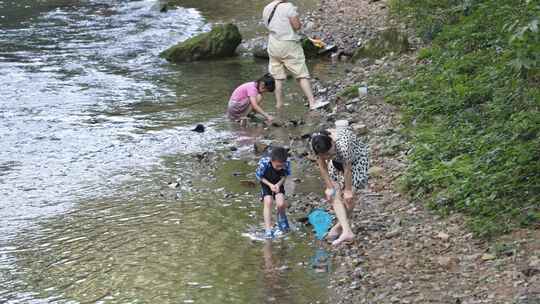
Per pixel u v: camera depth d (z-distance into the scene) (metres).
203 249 7.10
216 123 11.24
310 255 6.92
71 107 12.22
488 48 11.26
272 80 11.16
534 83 9.34
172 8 20.53
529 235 6.63
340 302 6.02
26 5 21.58
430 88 10.95
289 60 11.70
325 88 12.71
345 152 6.82
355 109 11.23
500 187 7.29
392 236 7.11
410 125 9.98
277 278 6.48
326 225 7.41
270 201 7.39
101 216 7.95
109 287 6.42
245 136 10.59
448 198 7.55
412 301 5.90
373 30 16.20
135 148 10.19
